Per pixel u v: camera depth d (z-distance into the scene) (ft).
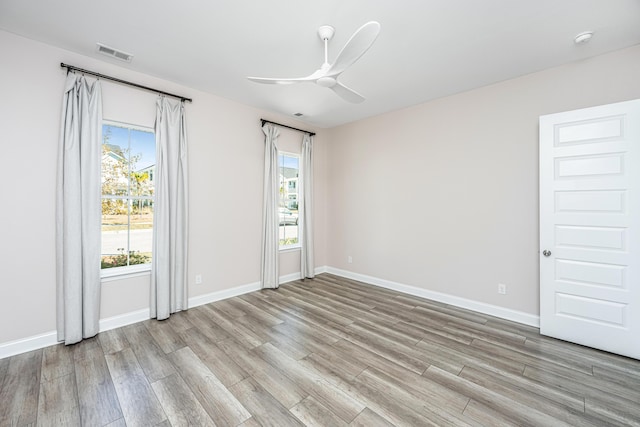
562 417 5.51
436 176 12.11
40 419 5.41
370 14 6.61
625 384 6.52
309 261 15.76
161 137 10.02
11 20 6.98
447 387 6.41
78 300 8.28
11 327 7.61
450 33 7.36
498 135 10.36
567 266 8.61
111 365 7.18
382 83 10.43
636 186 7.56
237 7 6.46
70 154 8.15
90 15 6.79
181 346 8.18
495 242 10.50
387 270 14.05
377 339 8.71
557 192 8.79
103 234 9.42
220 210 12.14
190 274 11.27
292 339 8.67
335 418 5.47
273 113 14.11
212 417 5.48
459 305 11.46
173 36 7.65
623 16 6.64
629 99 8.00
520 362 7.45
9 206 7.58
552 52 8.30
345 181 16.03
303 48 8.20
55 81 8.16
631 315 7.64
